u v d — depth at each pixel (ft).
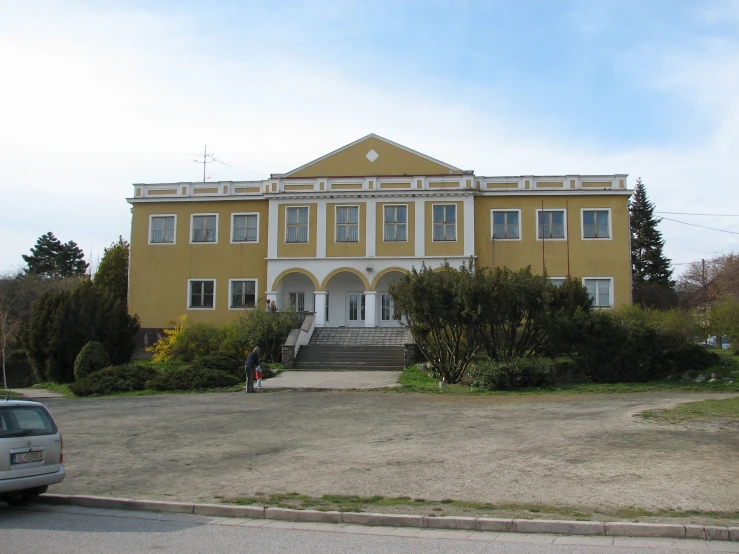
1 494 32.50
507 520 27.12
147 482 36.42
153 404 69.41
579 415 53.98
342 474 36.73
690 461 36.83
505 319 76.43
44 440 32.55
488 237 118.52
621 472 34.86
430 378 84.28
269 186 122.83
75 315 102.63
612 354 76.84
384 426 51.78
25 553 24.49
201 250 126.21
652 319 87.10
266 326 103.96
